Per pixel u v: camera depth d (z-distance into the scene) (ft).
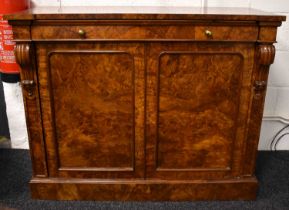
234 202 5.22
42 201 5.16
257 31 4.39
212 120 4.87
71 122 4.85
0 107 6.72
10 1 5.31
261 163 6.44
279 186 5.67
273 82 6.57
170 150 5.01
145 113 4.79
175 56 4.52
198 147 5.01
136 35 4.37
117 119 4.84
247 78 4.66
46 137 4.89
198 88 4.70
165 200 5.21
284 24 6.19
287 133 6.91
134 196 5.16
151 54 4.49
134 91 4.67
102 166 5.09
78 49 4.46
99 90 4.69
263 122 6.82
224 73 4.63
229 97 4.76
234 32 4.39
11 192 5.38
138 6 6.02
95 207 5.04
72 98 4.73
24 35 4.32
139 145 4.95
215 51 4.50
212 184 5.12
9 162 6.31
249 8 5.91
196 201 5.23
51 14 4.18
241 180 5.15
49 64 4.53
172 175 5.13
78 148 4.99
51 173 5.10
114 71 4.59
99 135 4.93
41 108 4.74
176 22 4.30
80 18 4.22
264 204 5.18
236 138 4.96
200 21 4.30
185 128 4.90
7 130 6.92
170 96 4.72
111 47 4.46
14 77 5.82
